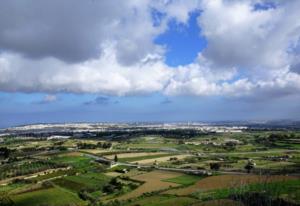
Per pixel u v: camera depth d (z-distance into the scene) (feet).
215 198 422.00
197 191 463.83
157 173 648.38
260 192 419.95
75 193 525.34
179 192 469.16
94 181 595.47
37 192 521.24
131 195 483.10
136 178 604.90
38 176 647.15
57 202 476.54
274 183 468.34
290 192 420.77
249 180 497.87
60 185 573.74
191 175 612.29
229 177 544.62
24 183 590.96
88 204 463.01
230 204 394.73
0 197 481.46
